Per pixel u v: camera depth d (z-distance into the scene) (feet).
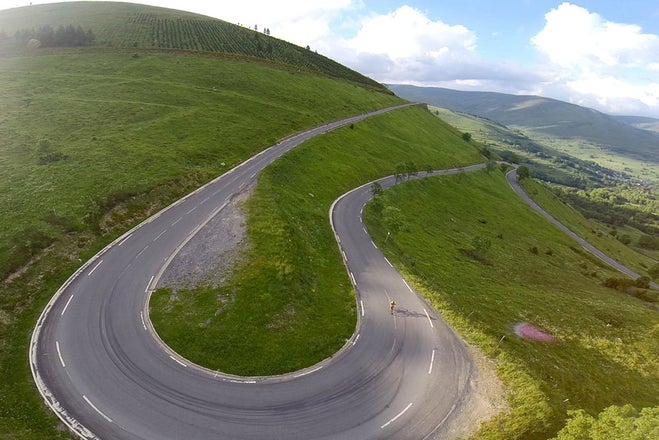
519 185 594.24
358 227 242.78
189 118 329.93
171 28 638.94
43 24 581.53
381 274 190.70
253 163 281.54
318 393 117.39
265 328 137.28
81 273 158.40
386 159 404.36
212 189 236.84
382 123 509.35
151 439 98.94
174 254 172.35
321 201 267.39
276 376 121.80
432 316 159.74
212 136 305.73
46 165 225.15
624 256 456.86
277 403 112.68
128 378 115.14
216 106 370.12
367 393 118.52
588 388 135.44
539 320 184.44
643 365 165.27
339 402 114.83
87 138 267.39
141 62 445.37
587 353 164.96
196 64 470.80
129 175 226.17
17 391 108.47
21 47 473.67
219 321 136.26
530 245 347.36
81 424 100.83
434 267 218.79
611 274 333.42
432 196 368.68
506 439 102.42
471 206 391.04
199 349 126.62
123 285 152.56
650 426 80.43
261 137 331.57
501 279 236.84
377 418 110.52
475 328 151.33
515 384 122.62
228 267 161.58
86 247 173.06
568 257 349.20
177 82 412.57
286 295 151.33
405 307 164.66
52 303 141.69
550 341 165.37
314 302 157.38
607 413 90.48
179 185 233.55
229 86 435.53
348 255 206.28
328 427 106.73
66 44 492.54
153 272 160.66
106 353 122.93
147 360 121.60
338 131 408.05
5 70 390.21
